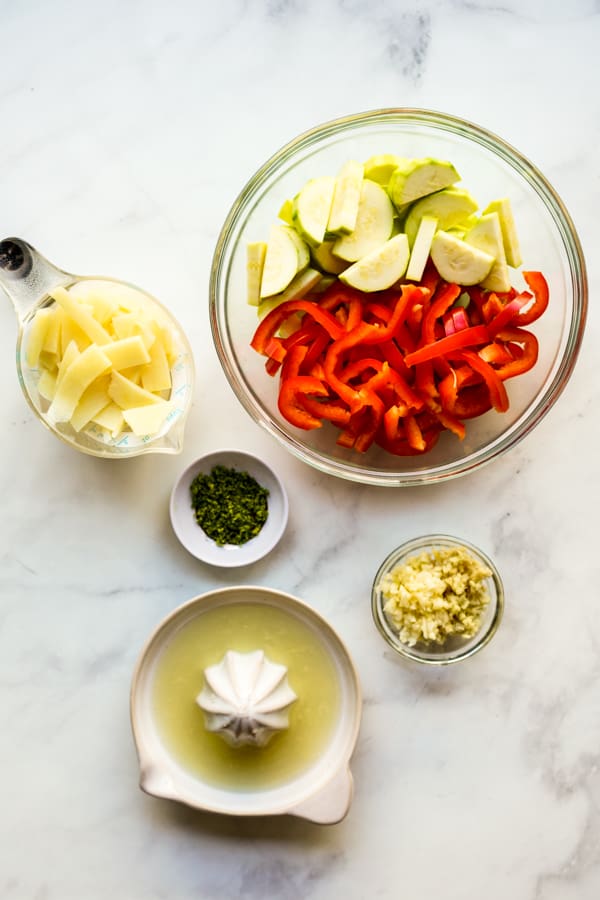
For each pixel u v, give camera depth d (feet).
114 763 2.33
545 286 2.13
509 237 2.09
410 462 2.28
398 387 2.11
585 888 2.33
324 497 2.33
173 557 2.33
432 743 2.33
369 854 2.33
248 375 2.27
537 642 2.33
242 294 2.23
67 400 2.15
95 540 2.33
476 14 2.30
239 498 2.28
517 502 2.33
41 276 2.22
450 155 2.21
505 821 2.33
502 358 2.12
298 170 2.20
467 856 2.33
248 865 2.33
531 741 2.33
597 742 2.33
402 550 2.24
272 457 2.32
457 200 2.06
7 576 2.32
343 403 2.16
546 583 2.33
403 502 2.33
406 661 2.33
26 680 2.33
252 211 2.19
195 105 2.29
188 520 2.29
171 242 2.30
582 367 2.32
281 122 2.29
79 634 2.33
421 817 2.33
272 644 2.29
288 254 2.08
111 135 2.30
